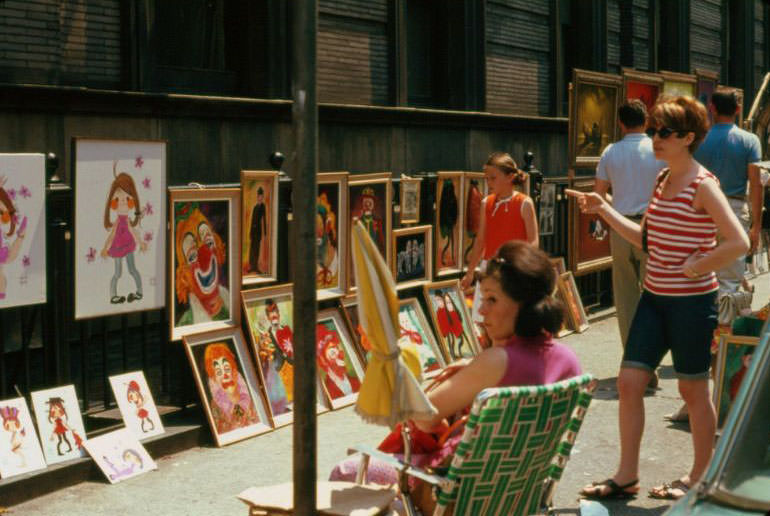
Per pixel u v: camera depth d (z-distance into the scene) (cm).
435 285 1095
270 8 1024
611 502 636
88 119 823
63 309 702
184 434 748
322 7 1111
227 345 802
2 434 634
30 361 796
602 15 1733
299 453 424
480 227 921
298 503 419
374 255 412
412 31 1326
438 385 439
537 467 424
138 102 859
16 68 803
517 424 395
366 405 416
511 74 1495
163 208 753
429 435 443
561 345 442
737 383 752
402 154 1207
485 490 408
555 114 1616
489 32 1430
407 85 1313
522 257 433
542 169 1546
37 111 780
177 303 770
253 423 798
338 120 1090
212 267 799
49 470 644
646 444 768
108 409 741
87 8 861
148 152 737
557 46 1614
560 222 1389
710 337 621
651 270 627
